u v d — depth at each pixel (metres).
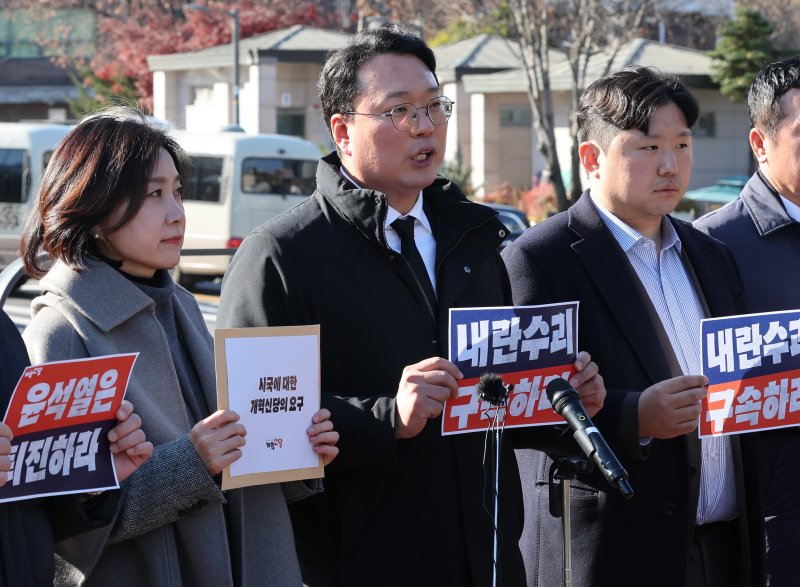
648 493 4.45
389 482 3.88
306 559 4.05
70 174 3.45
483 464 3.90
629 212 4.63
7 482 3.06
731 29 32.94
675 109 4.56
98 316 3.41
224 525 3.51
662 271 4.70
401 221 4.04
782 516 5.08
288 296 3.87
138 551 3.44
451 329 3.81
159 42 45.03
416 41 4.06
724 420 4.38
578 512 4.52
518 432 4.32
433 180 4.11
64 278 3.46
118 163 3.44
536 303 4.54
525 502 4.77
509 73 35.41
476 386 3.74
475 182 36.44
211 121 37.94
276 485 3.73
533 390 3.95
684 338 4.65
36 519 3.18
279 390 3.56
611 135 4.59
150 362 3.51
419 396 3.64
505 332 3.88
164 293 3.64
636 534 4.45
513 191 33.97
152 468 3.34
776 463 5.08
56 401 3.11
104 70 45.62
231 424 3.42
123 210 3.45
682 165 4.59
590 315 4.54
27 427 3.07
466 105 37.25
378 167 4.01
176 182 3.62
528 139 36.53
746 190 5.38
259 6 45.97
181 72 38.97
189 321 3.75
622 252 4.61
